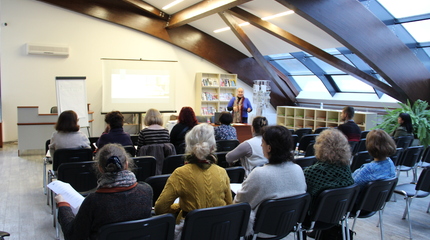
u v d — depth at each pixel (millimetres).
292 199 2096
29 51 7844
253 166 3229
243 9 7352
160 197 2043
